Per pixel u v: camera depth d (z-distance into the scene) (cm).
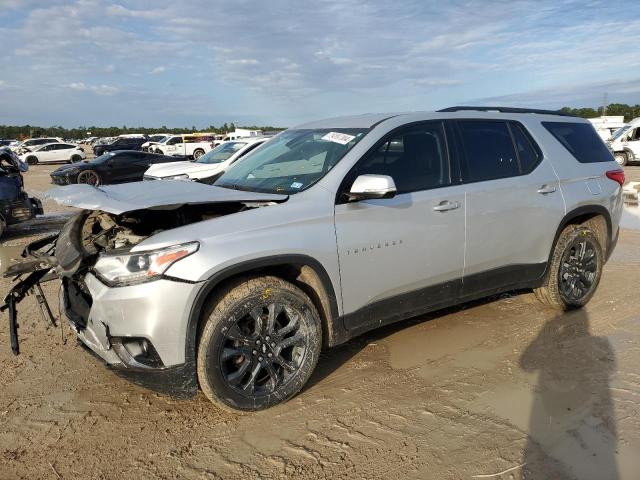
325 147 391
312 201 345
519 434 307
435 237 388
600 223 511
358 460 288
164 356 301
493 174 427
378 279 367
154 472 281
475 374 380
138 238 328
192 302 299
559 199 460
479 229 412
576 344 427
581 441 299
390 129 389
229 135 3400
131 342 308
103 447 303
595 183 492
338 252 345
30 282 362
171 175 1121
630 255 720
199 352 310
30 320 499
